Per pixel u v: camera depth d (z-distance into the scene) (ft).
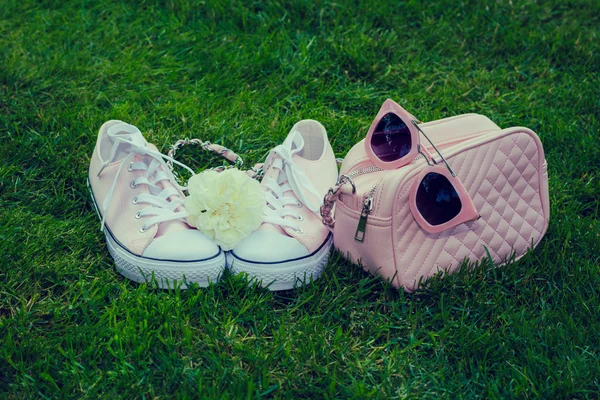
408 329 3.00
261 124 3.78
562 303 3.05
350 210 3.05
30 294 3.06
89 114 3.78
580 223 3.35
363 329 2.99
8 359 2.81
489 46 4.34
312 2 4.43
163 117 3.80
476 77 4.14
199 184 3.04
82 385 2.78
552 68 4.24
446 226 2.96
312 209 3.16
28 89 3.88
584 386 2.84
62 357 2.86
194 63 4.11
